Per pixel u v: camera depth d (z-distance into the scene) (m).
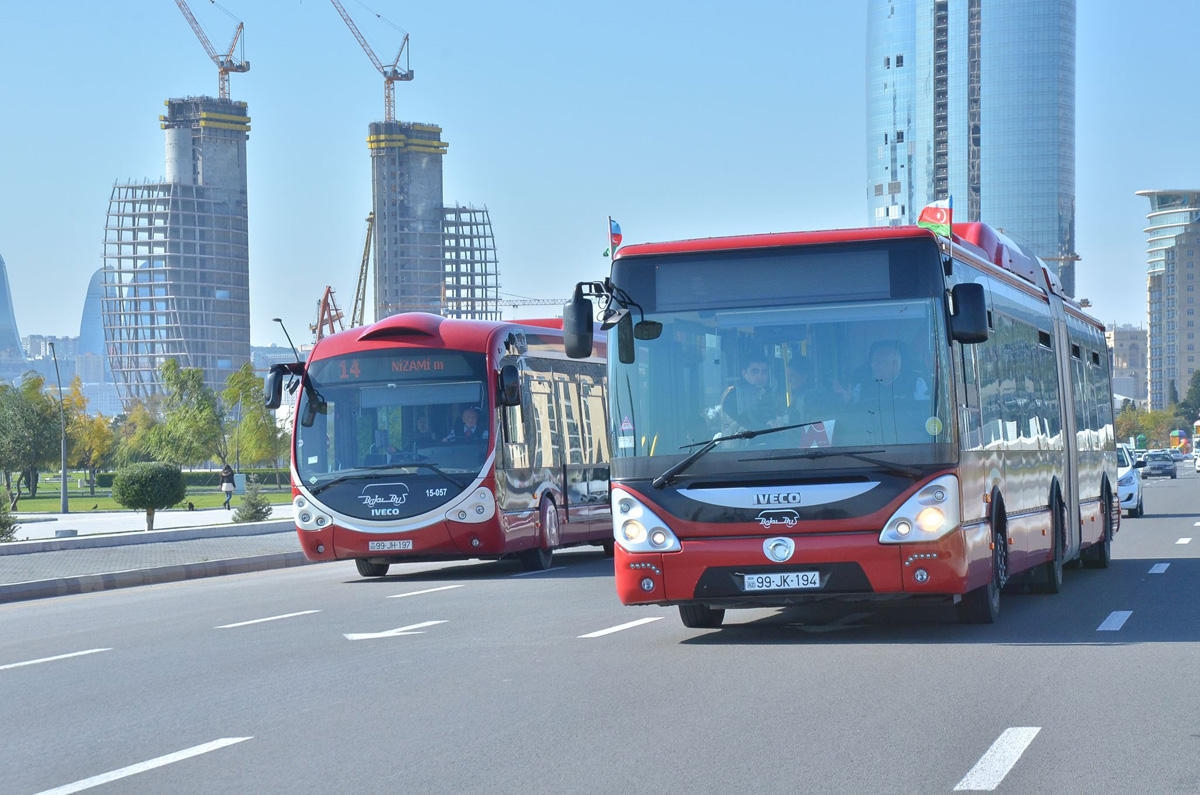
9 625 18.72
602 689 10.62
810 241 12.91
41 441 108.06
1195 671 10.95
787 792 7.04
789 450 12.67
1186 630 13.65
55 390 140.12
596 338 29.97
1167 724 8.73
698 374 12.92
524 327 26.06
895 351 12.70
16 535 47.34
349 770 7.95
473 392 23.84
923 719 9.02
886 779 7.29
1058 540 18.09
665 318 13.04
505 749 8.39
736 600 12.91
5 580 25.58
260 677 12.11
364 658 13.14
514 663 12.34
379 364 24.03
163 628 17.11
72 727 9.92
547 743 8.54
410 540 23.48
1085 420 21.05
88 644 15.57
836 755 7.93
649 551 12.86
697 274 13.03
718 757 7.95
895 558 12.50
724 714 9.36
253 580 26.45
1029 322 17.09
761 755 7.98
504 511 23.89
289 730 9.38
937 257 12.80
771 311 12.88
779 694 10.14
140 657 14.02
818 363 12.76
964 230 16.36
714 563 12.71
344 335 24.50
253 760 8.38
